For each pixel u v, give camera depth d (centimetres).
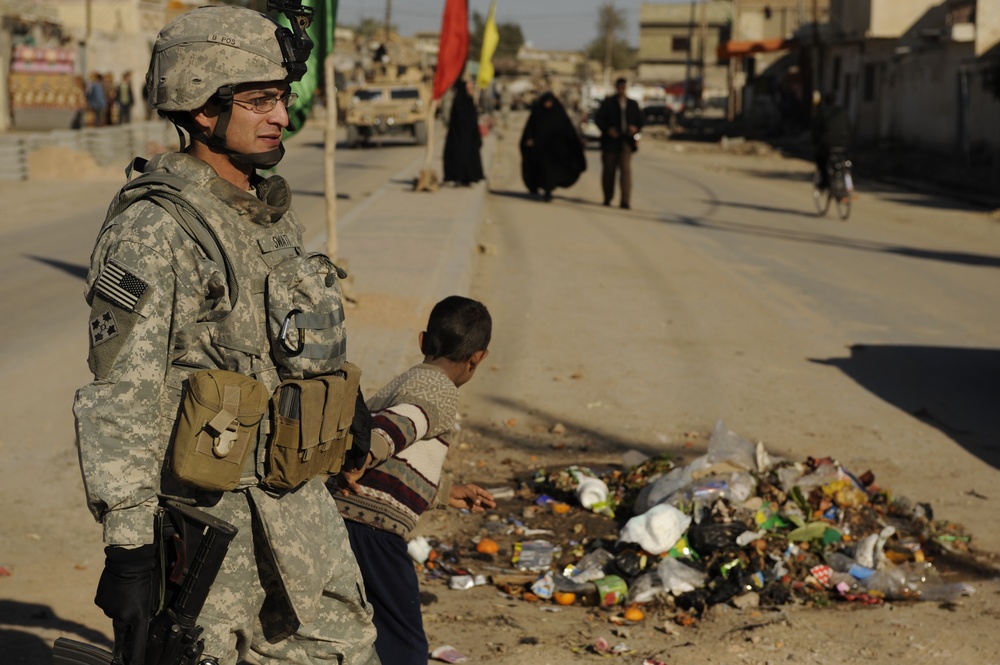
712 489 503
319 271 238
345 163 2716
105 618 397
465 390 764
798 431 689
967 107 3031
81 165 2280
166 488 220
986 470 622
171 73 223
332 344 235
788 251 1463
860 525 507
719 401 750
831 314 1048
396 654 306
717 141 4581
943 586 464
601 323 987
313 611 237
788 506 507
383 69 3603
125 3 4709
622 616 430
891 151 3481
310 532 236
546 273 1241
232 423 213
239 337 223
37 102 3600
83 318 936
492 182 2406
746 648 396
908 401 760
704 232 1639
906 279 1260
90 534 479
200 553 216
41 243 1393
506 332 943
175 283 216
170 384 220
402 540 308
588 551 487
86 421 210
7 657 357
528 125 2008
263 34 226
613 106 1906
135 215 216
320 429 227
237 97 224
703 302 1091
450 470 599
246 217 225
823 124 1894
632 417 711
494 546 491
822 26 4425
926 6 3719
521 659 381
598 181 2534
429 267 1077
